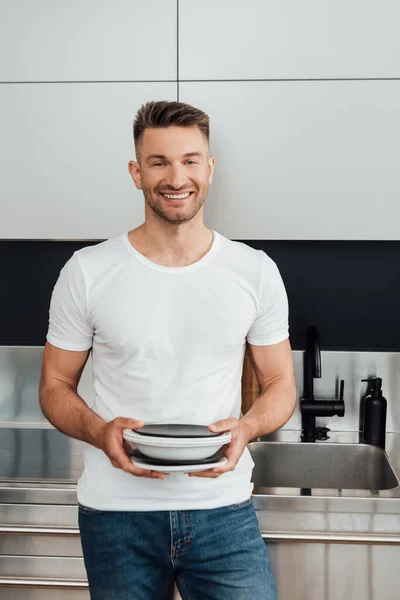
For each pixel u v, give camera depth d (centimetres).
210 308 139
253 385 222
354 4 190
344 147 195
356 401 234
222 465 128
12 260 246
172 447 124
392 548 177
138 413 138
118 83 195
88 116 196
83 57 194
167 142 135
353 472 220
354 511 177
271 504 178
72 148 198
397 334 244
